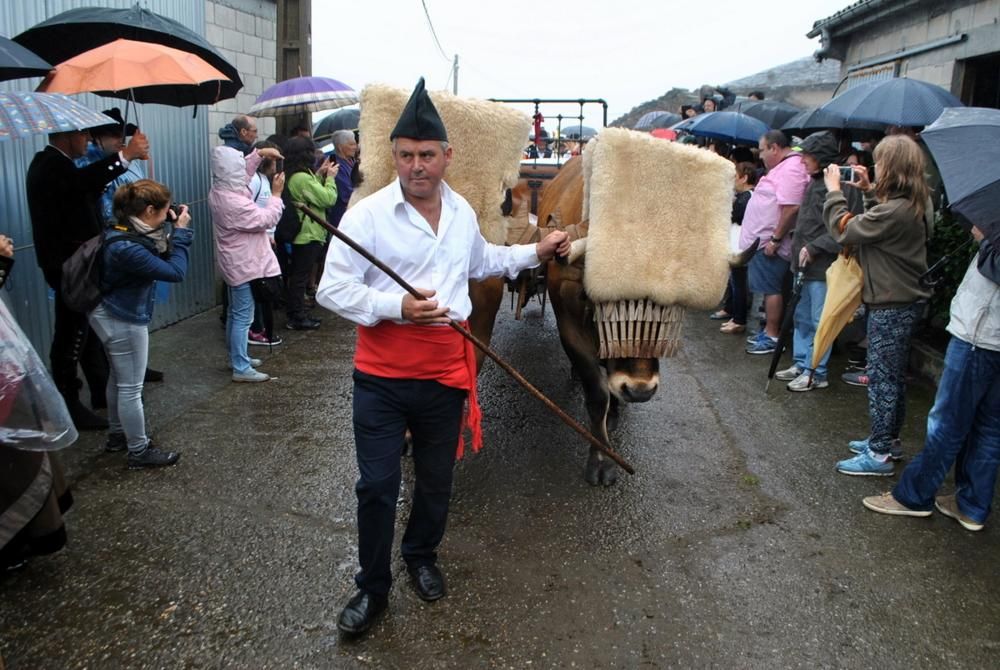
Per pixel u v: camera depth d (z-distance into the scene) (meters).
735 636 2.93
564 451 4.59
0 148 4.96
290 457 4.41
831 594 3.19
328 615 3.01
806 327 5.73
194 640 2.85
